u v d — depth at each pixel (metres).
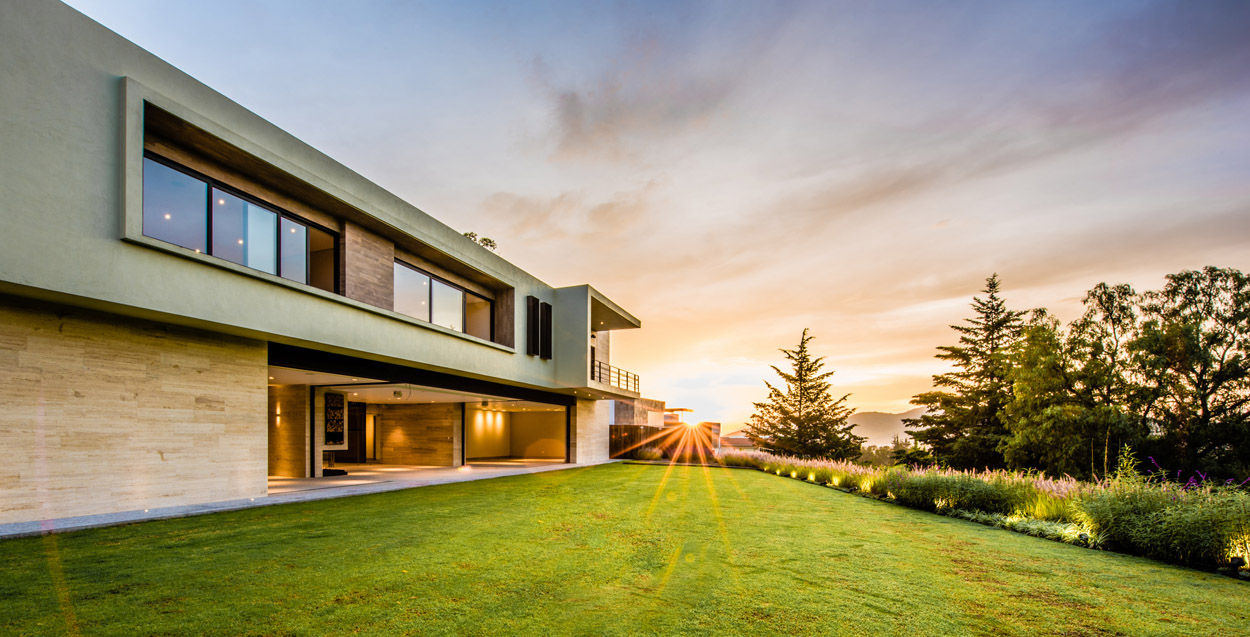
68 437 7.57
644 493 13.26
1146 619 4.54
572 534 7.71
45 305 7.39
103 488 7.93
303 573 5.29
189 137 8.48
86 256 7.02
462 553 6.32
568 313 20.78
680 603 4.73
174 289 8.08
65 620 3.88
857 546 7.41
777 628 4.16
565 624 4.15
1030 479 11.73
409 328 13.24
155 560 5.61
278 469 15.65
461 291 16.52
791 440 39.34
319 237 11.54
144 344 8.50
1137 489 8.34
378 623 4.04
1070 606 4.87
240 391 9.95
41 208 6.61
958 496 11.24
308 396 15.52
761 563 6.28
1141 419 23.19
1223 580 5.91
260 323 9.41
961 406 33.53
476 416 28.06
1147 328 24.09
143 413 8.45
